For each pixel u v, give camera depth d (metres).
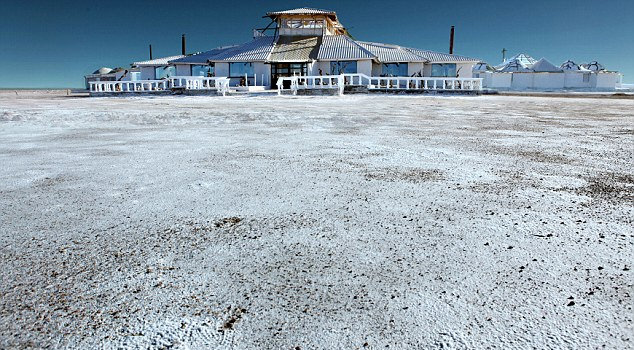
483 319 1.39
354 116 9.72
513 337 1.29
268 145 5.14
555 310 1.43
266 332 1.33
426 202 2.70
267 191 2.98
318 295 1.55
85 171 3.63
